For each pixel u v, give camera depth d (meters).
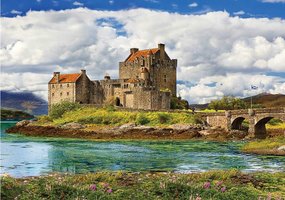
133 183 34.09
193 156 68.50
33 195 26.50
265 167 54.62
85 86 162.88
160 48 165.62
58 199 26.22
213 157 66.88
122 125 122.38
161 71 163.62
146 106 146.00
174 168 53.62
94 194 27.58
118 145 91.31
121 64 165.00
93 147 86.00
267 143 81.94
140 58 160.25
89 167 54.62
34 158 65.12
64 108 149.00
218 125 121.75
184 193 28.61
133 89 150.00
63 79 166.00
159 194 28.80
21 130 132.00
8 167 54.59
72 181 34.09
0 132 141.12
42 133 122.44
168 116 126.75
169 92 149.88
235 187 32.12
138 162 60.06
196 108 171.88
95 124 129.75
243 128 123.94
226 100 184.12
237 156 68.38
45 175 45.81
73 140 106.88
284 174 42.34
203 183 32.62
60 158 65.12
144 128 116.06
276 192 32.53
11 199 25.67
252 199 28.92
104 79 163.25
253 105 192.00
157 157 66.88
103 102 160.25
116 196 27.84
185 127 115.31
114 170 51.34
